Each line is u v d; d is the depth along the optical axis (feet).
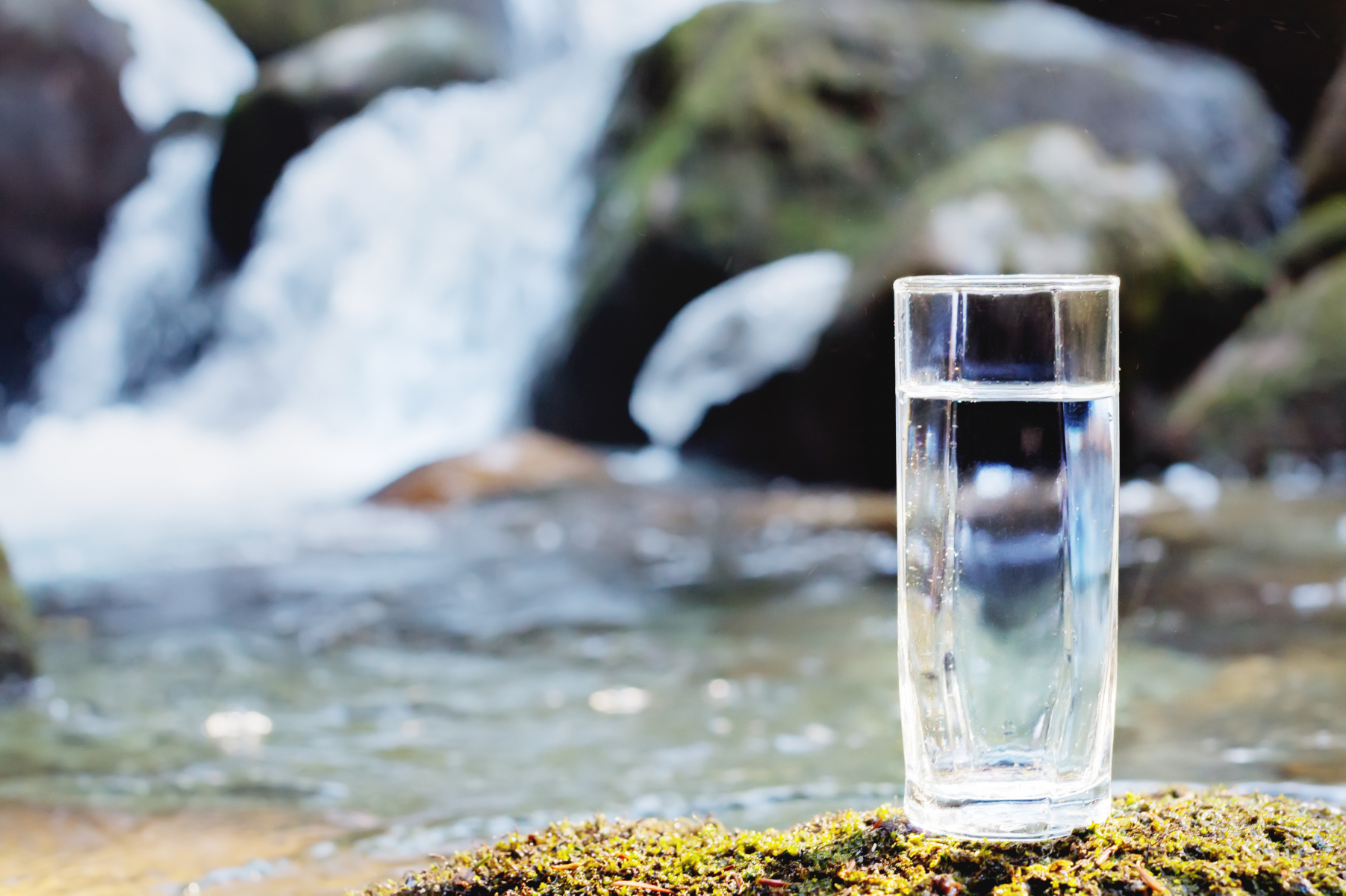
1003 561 2.40
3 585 4.99
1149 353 10.52
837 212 12.18
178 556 7.98
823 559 7.38
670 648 5.40
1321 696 4.15
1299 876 2.38
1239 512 8.29
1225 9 10.09
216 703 4.65
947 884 2.38
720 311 11.44
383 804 3.42
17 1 15.24
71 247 15.56
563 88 14.58
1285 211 11.93
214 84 16.80
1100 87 12.37
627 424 11.57
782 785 3.44
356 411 13.26
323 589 6.91
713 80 12.84
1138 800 2.62
